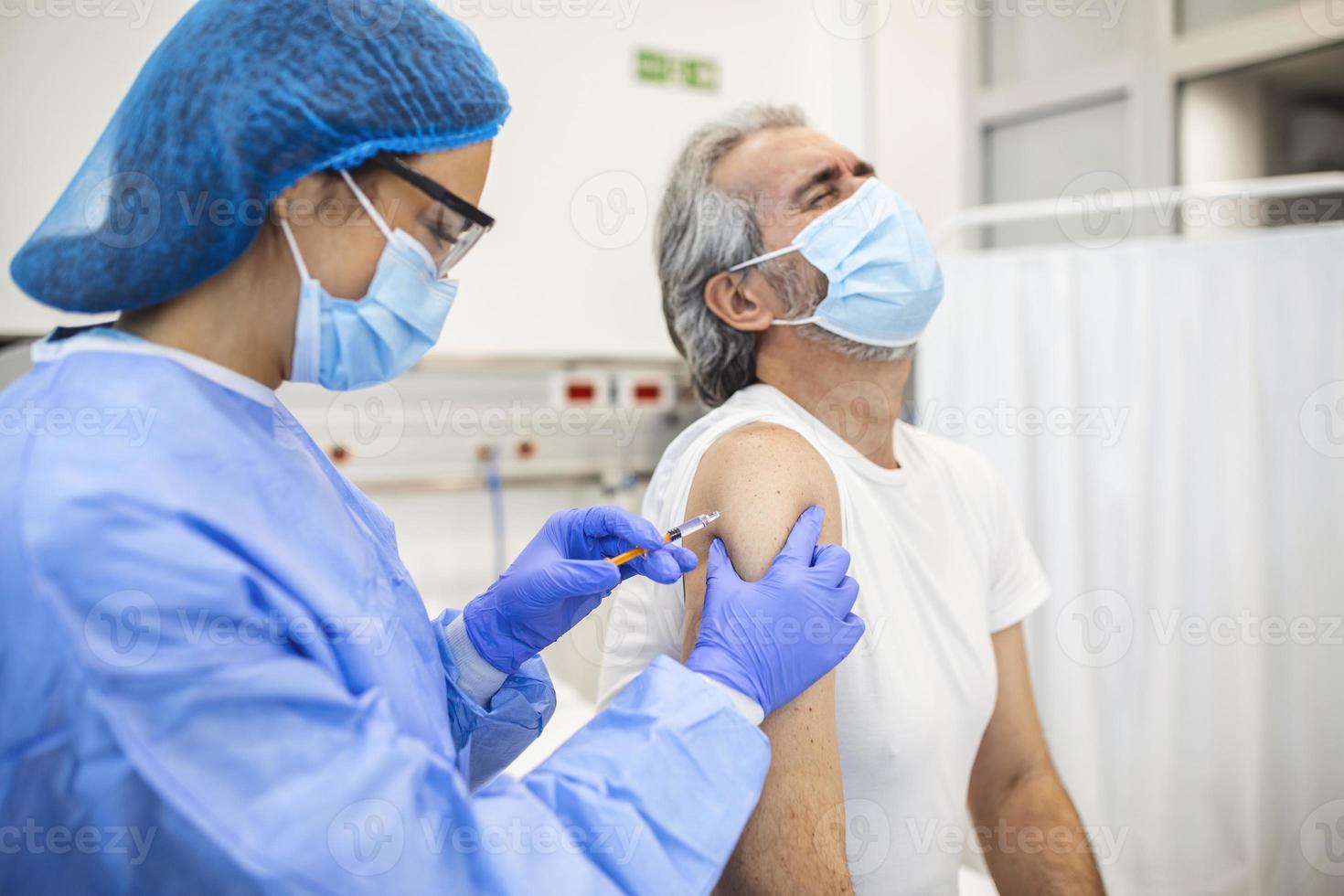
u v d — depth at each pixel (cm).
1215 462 188
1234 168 270
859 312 110
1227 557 187
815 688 86
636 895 65
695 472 102
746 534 91
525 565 100
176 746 55
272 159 69
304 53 69
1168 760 193
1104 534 199
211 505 64
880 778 101
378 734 62
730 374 122
